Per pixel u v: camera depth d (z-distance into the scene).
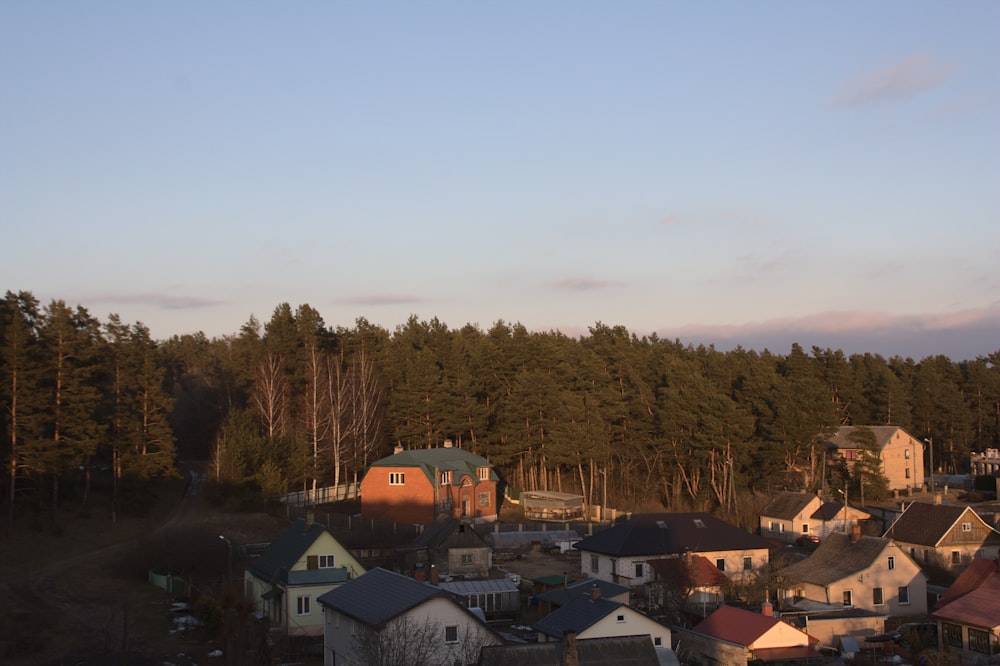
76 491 76.31
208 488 83.06
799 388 101.31
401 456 87.25
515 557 74.94
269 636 48.06
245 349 115.81
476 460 91.81
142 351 79.38
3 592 53.81
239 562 63.94
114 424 74.06
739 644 43.19
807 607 55.84
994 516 82.25
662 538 63.50
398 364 108.50
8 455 65.19
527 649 35.03
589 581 54.56
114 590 57.00
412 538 74.75
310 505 87.62
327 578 51.47
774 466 97.62
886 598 58.00
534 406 100.06
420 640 35.28
